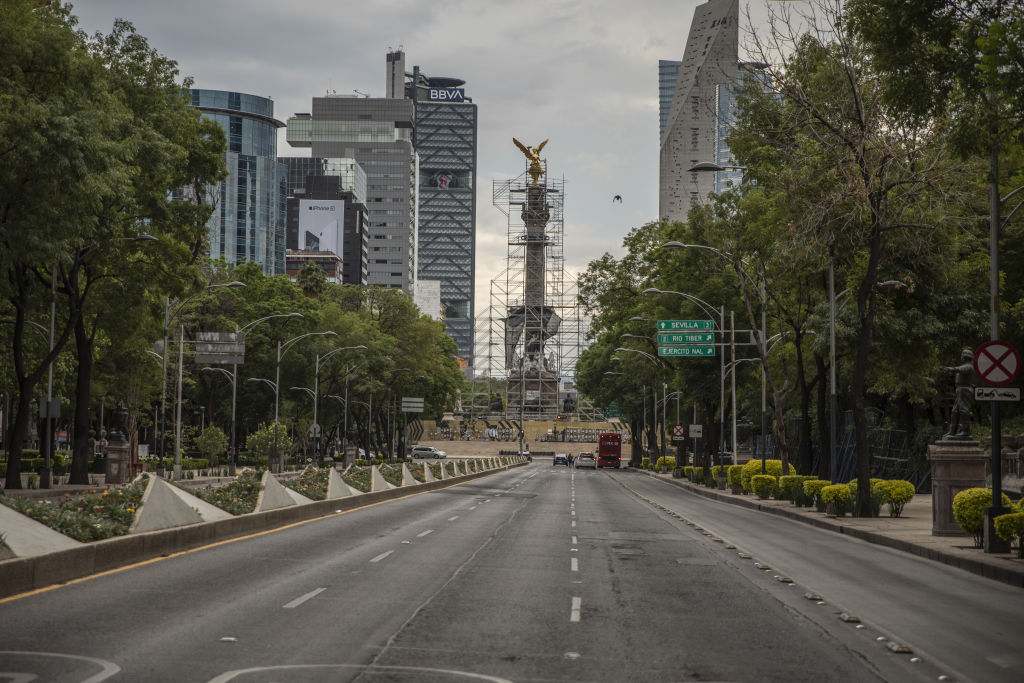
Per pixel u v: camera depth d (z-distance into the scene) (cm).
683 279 5712
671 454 15538
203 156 4359
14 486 4031
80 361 4591
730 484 5147
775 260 4003
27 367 5044
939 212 3225
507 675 912
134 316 4622
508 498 4425
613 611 1299
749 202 4228
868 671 962
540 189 17625
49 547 1448
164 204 4162
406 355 10550
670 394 10056
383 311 10612
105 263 4256
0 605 1209
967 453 2450
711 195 5088
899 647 1066
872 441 5322
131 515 1800
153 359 6469
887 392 5159
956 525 2447
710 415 6725
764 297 4456
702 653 1033
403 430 11956
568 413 19012
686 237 5578
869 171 2975
